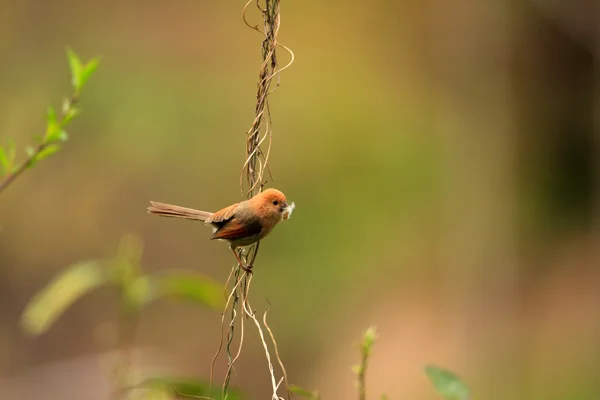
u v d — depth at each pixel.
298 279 16.69
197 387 4.48
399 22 20.66
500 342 15.37
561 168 18.50
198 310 14.53
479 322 16.17
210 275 16.23
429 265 17.42
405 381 14.20
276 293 16.39
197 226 16.83
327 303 16.34
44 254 15.61
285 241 17.53
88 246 16.06
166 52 19.73
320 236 17.80
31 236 15.61
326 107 19.89
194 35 20.03
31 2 17.45
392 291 16.78
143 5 19.67
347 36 21.09
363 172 19.05
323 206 18.34
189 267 16.28
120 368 5.16
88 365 12.34
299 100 20.08
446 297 16.64
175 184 17.48
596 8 16.38
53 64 17.38
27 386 12.14
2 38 16.81
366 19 21.11
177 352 13.81
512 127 18.59
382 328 15.69
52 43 17.59
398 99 20.08
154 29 19.77
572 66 18.23
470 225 18.16
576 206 18.22
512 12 18.16
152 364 11.18
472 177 18.59
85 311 13.59
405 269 17.36
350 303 16.36
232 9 20.42
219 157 18.22
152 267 16.23
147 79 18.69
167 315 14.30
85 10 18.41
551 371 14.38
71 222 16.12
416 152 19.11
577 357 14.48
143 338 13.65
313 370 14.91
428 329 15.76
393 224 18.00
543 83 18.42
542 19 18.03
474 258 17.66
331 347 15.25
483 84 18.80
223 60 20.05
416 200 18.52
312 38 21.06
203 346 14.20
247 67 20.02
